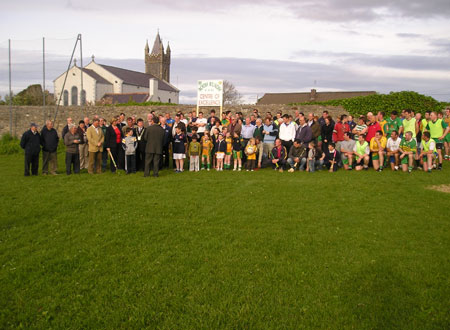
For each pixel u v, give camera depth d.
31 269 5.43
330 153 12.86
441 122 12.68
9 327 4.23
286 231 6.84
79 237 6.54
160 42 106.12
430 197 8.88
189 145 13.40
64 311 4.52
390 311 4.50
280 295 4.82
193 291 4.90
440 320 4.33
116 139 12.93
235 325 4.27
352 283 5.08
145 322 4.35
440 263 5.59
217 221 7.36
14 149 18.92
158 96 73.88
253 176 11.77
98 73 64.88
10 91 22.39
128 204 8.43
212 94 16.12
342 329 4.21
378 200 8.73
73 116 22.62
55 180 11.14
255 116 14.92
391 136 12.61
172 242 6.36
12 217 7.50
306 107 20.89
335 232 6.79
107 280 5.15
